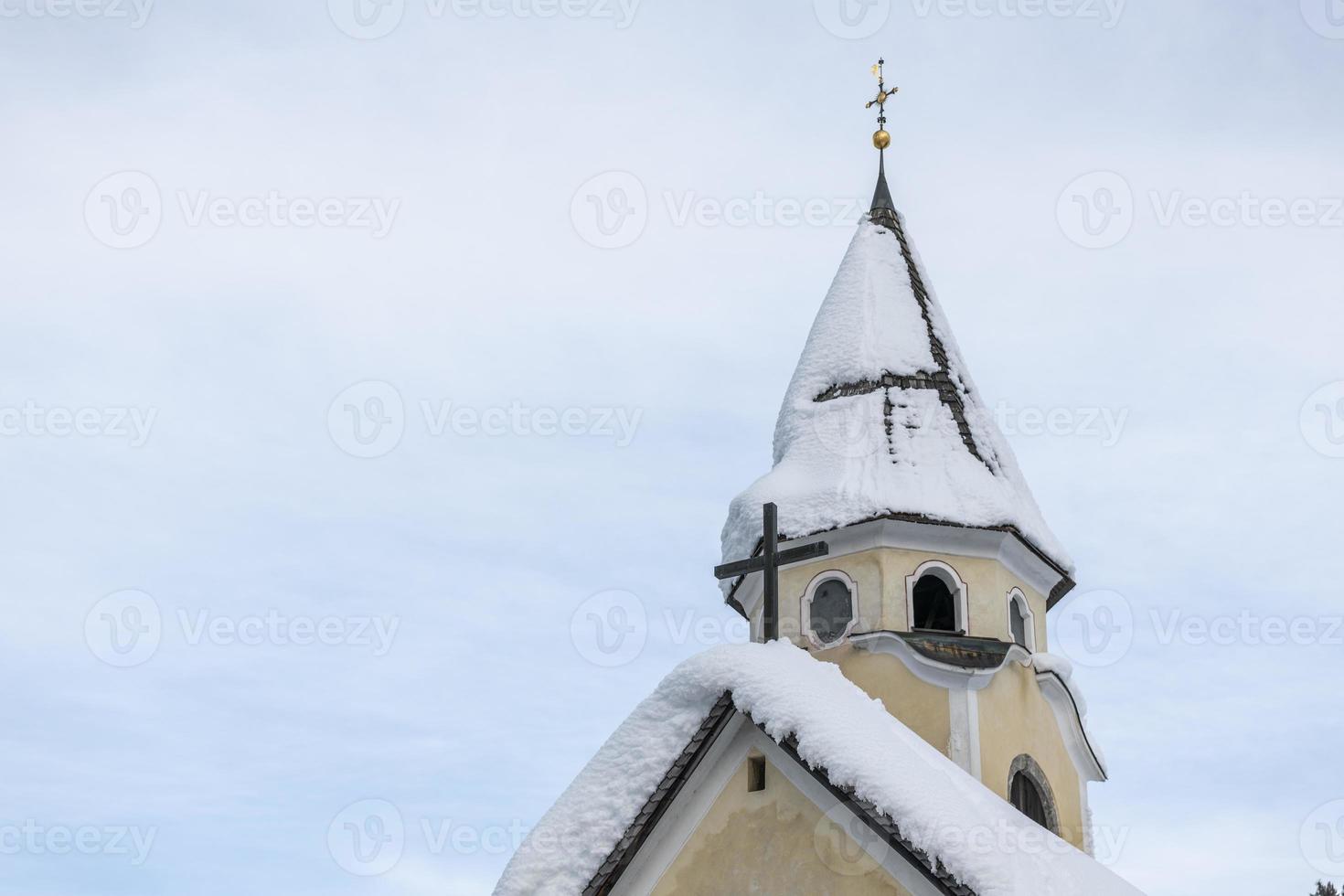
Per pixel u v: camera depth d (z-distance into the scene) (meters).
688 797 20.64
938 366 27.89
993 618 25.52
